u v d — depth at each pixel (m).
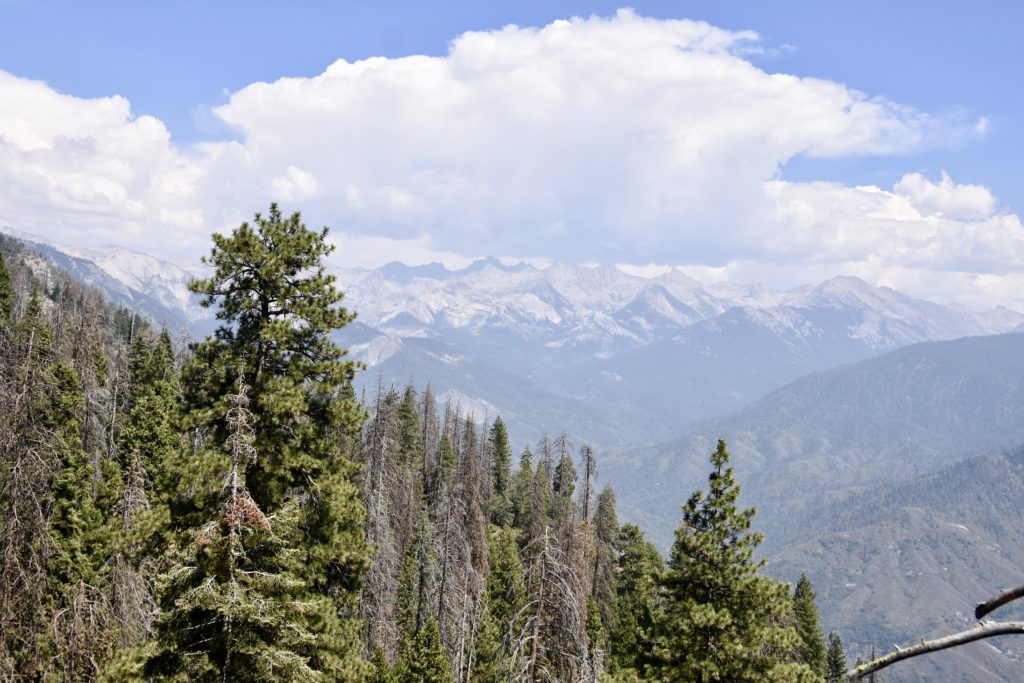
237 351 17.33
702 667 22.70
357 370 18.53
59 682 20.03
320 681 16.20
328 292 18.33
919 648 4.86
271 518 16.02
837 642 65.25
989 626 4.38
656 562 67.81
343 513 17.80
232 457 15.45
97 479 33.12
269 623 15.52
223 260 17.06
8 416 20.75
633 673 24.39
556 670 23.33
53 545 21.22
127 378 60.69
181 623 15.84
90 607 21.58
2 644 19.02
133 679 15.08
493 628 35.47
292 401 16.69
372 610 35.12
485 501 73.00
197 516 16.00
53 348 34.72
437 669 32.59
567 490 89.38
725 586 23.80
